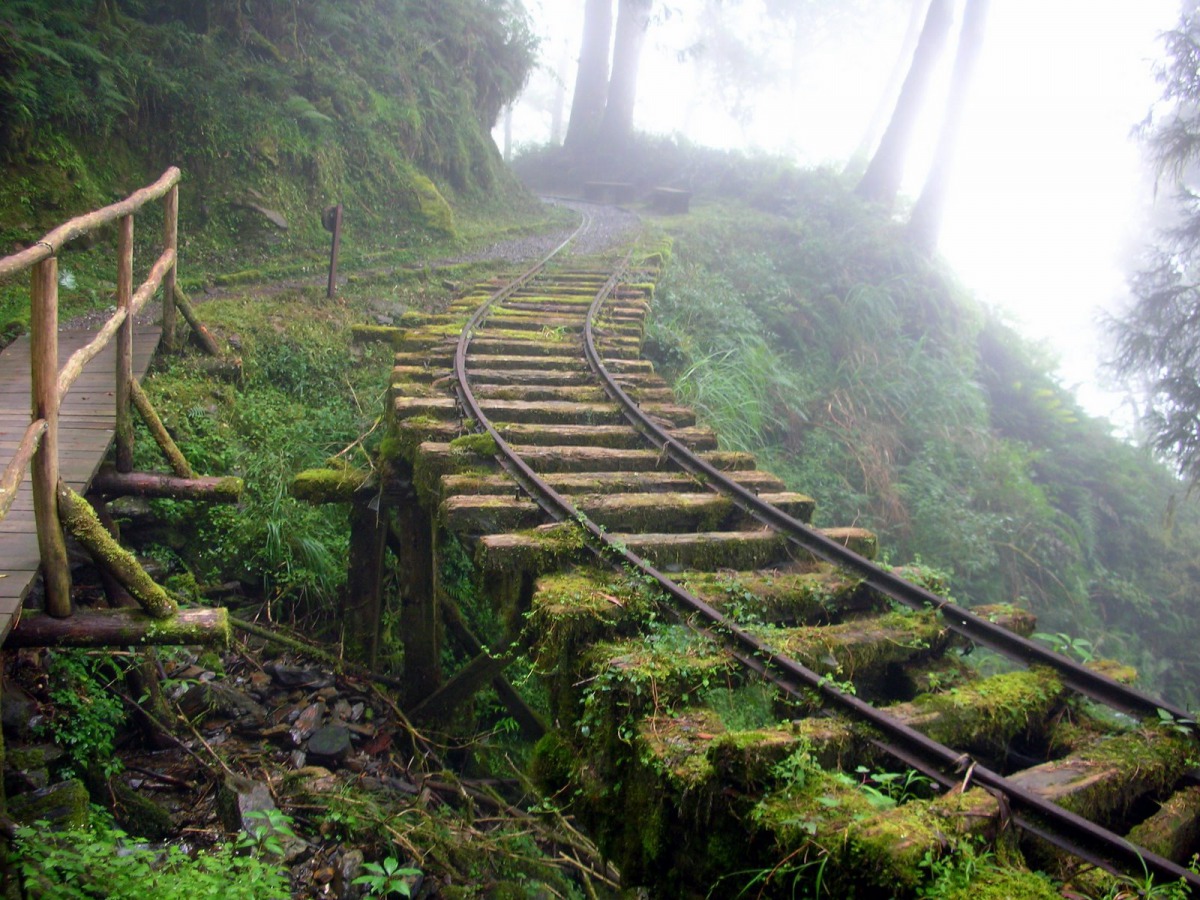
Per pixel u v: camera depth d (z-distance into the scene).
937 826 2.52
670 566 4.77
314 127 14.16
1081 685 3.82
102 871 3.54
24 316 8.23
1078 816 2.72
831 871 2.40
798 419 13.02
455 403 6.94
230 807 4.85
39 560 4.06
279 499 7.54
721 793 2.78
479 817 5.96
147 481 5.92
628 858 3.18
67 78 11.22
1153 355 15.96
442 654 7.86
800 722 3.17
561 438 6.49
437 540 7.20
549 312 10.75
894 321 15.38
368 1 17.55
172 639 4.17
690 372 10.79
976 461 14.37
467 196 18.22
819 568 4.85
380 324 10.60
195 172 12.40
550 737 3.82
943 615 4.32
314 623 7.43
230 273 11.38
